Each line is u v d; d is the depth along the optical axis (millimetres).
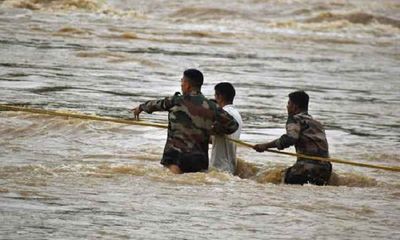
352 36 146500
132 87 71688
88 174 38719
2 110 53188
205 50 108062
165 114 58875
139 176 38938
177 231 30203
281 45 123438
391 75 97312
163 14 150125
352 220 33250
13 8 140000
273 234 30516
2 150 44344
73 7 144875
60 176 38031
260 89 76688
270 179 41781
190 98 40719
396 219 33688
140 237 29203
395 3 171250
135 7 151750
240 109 64188
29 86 67562
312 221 32656
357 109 68750
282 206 34844
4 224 29594
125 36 114062
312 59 108688
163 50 103375
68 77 74500
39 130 49875
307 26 150000
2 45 94750
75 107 59156
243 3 158875
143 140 49094
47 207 32281
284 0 162750
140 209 32938
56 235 28719
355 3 168000
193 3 156125
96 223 30516
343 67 102625
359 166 44469
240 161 43719
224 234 30172
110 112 58031
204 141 40688
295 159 46469
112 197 34594
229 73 87562
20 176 37594
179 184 37812
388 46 136250
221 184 38281
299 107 41281
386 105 72062
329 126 59344
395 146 52344
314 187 39250
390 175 43781
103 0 150625
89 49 96312
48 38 105375
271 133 54344
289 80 85625
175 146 40500
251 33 135250
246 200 35531
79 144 47062
